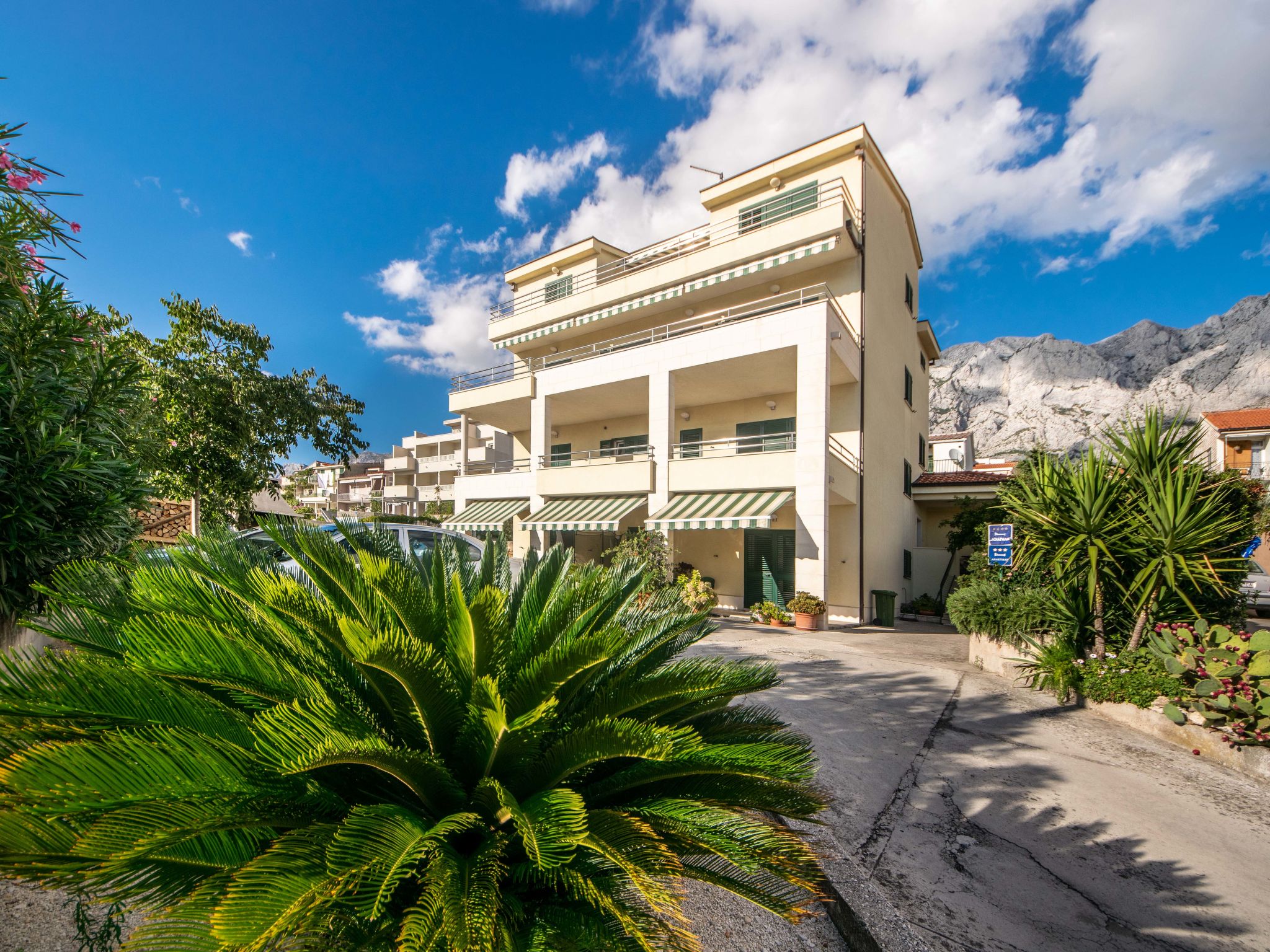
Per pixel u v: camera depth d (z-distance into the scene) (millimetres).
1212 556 6441
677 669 2711
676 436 20125
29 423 4074
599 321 20375
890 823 3982
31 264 4137
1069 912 3061
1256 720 5070
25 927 2549
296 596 2164
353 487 76438
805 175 17359
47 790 1519
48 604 2445
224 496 11992
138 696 2004
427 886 1741
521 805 2068
